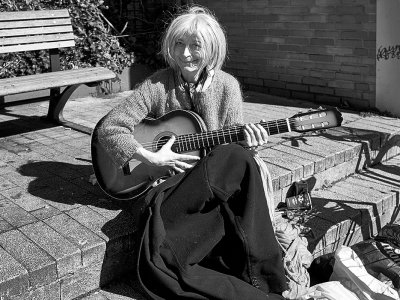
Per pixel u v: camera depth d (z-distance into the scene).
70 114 5.70
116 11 7.32
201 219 2.87
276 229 3.26
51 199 3.46
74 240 2.95
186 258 2.79
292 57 6.34
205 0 7.10
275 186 3.87
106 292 2.98
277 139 4.76
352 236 3.92
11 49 5.02
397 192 4.34
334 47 5.93
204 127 3.20
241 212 2.85
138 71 7.10
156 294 2.82
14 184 3.71
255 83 6.79
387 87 5.59
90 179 3.72
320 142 4.70
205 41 3.03
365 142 4.73
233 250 2.93
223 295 2.75
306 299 3.02
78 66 6.67
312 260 3.38
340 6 5.77
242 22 6.75
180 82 3.20
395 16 5.37
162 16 7.43
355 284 3.12
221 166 2.87
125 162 3.07
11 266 2.68
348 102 5.96
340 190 4.34
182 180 2.93
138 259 2.81
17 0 6.24
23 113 5.69
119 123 3.11
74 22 6.61
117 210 3.31
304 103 6.16
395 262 3.23
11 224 3.11
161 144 3.21
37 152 4.39
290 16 6.24
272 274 2.88
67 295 2.85
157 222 2.80
